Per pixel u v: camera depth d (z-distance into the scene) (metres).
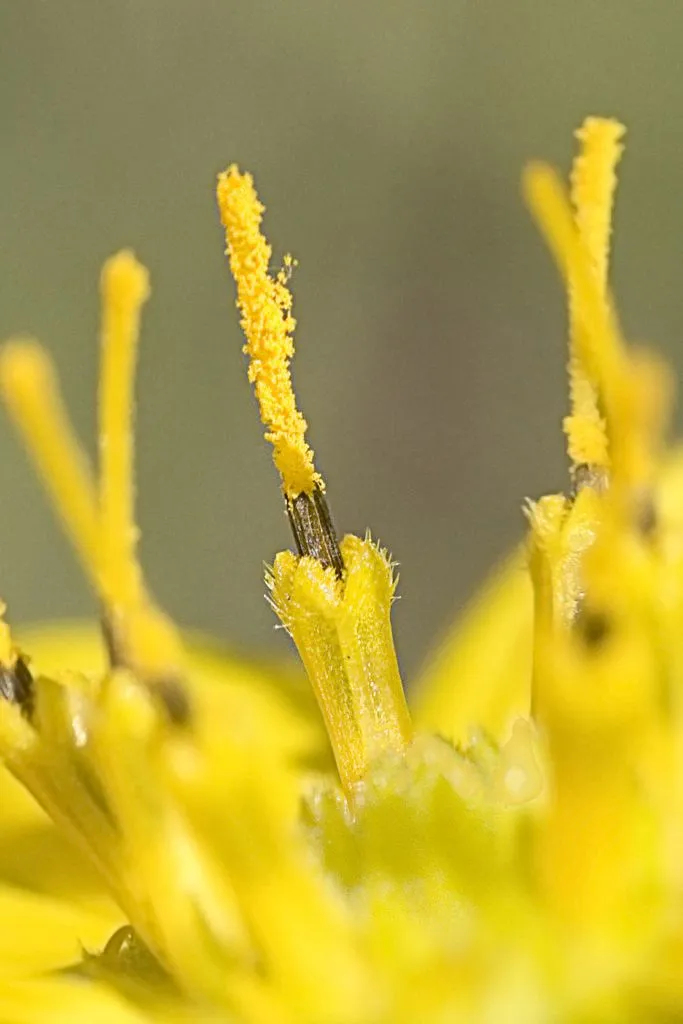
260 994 0.05
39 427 0.05
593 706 0.05
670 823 0.05
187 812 0.05
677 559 0.05
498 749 0.05
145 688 0.05
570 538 0.05
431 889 0.05
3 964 0.05
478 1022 0.05
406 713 0.05
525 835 0.05
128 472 0.05
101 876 0.05
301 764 0.05
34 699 0.05
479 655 0.06
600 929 0.05
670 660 0.05
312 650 0.05
